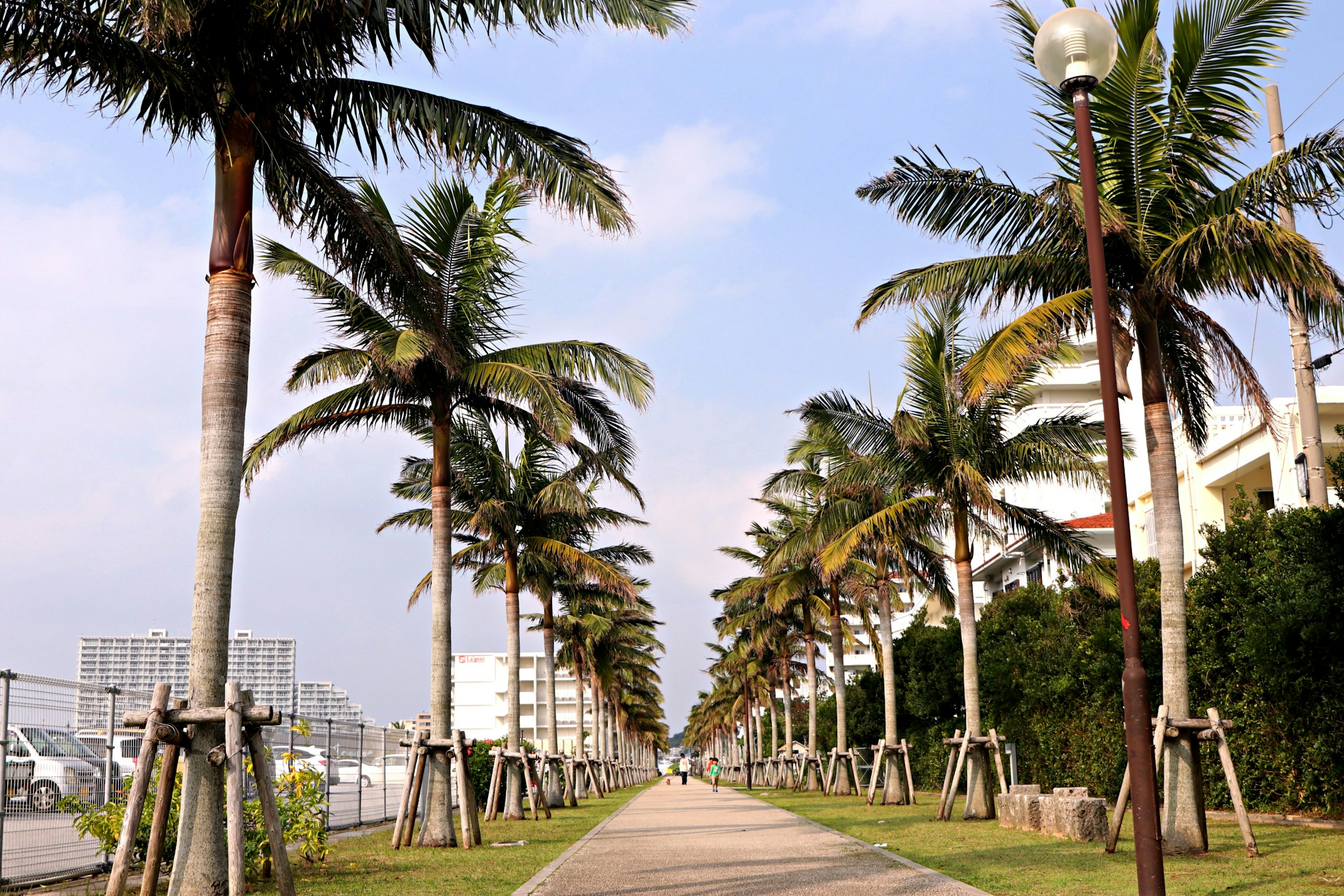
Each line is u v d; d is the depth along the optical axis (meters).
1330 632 15.48
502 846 17.14
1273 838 13.96
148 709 9.46
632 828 21.27
